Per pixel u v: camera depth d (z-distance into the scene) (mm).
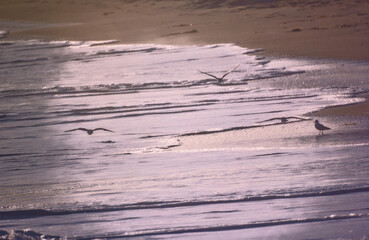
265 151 46219
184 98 73688
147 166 43625
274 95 72125
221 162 43125
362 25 132500
